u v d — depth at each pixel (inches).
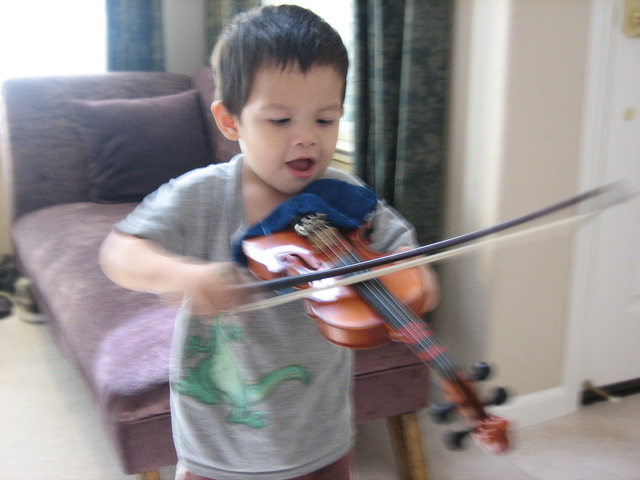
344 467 41.6
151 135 99.3
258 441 37.4
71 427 74.2
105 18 111.9
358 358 58.5
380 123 72.0
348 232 39.7
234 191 37.3
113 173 98.8
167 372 52.6
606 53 66.4
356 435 73.1
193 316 36.8
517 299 69.9
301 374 37.2
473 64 67.3
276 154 35.8
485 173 67.3
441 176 73.1
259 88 34.9
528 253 68.9
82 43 113.7
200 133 103.3
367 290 34.6
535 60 63.7
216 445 38.0
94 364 56.5
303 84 34.5
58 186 100.8
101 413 53.9
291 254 36.1
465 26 67.6
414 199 71.6
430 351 29.5
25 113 99.7
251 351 36.4
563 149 67.4
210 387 37.4
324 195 39.8
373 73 73.4
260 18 36.3
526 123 65.0
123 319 63.0
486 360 70.4
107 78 105.7
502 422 26.4
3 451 69.7
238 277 31.4
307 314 35.2
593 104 67.2
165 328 60.1
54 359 90.0
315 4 100.6
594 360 78.4
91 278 72.6
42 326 100.6
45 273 78.0
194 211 36.1
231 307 30.0
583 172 68.8
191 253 36.3
